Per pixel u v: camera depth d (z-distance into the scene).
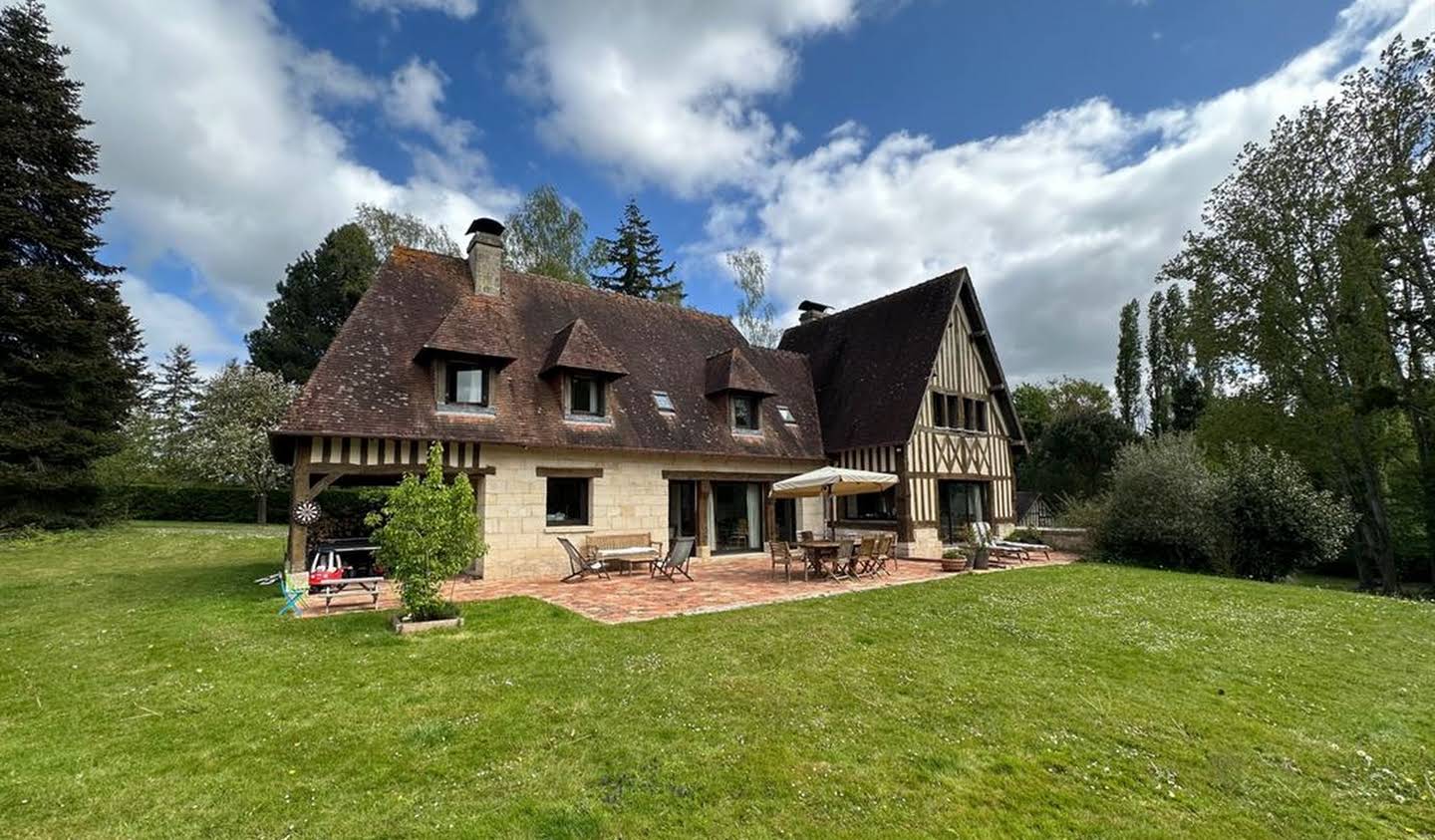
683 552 12.12
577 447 13.41
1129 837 3.47
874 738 4.57
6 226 18.17
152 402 35.53
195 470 26.88
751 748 4.34
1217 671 6.54
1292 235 20.84
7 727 4.65
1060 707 5.31
